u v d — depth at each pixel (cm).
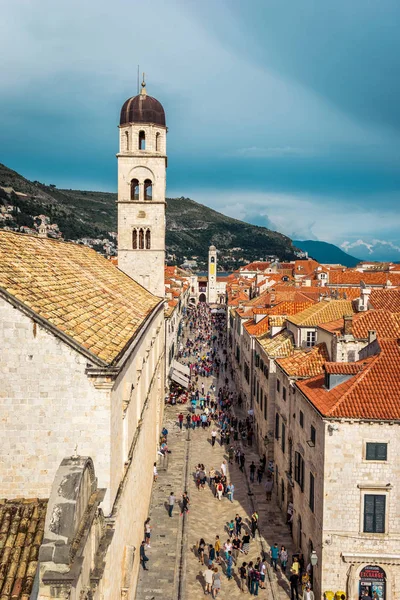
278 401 4375
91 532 1577
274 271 19875
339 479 2830
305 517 3288
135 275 6309
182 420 6325
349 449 2822
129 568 2359
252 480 4747
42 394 1839
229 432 5784
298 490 3500
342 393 2975
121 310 3080
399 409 2839
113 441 1956
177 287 13912
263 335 5841
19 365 1830
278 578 3234
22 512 1725
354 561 2812
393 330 4031
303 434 3384
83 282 3016
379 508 2828
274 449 4525
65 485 1382
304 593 2842
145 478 3581
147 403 3766
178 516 4003
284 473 4016
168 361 7681
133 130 6131
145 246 6281
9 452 1848
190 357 10700
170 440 5791
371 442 2812
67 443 1858
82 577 1429
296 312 6431
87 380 1845
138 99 6141
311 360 4044
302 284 13262
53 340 1833
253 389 5956
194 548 3562
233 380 8619
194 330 15112
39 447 1852
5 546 1581
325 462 2831
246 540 3509
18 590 1421
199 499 4341
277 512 4141
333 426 2811
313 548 3055
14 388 1834
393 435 2808
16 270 2150
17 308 1816
